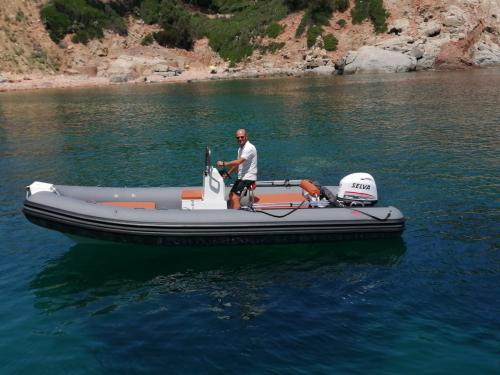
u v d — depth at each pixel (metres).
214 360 5.34
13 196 11.51
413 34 48.16
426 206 10.01
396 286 6.90
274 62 50.34
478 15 50.34
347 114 22.12
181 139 18.06
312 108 24.56
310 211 8.11
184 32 53.78
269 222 7.90
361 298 6.60
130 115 24.78
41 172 13.88
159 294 6.87
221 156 15.27
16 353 5.55
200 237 7.80
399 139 16.36
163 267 7.70
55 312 6.44
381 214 8.16
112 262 7.89
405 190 11.09
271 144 16.59
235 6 59.22
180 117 23.55
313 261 7.78
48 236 8.96
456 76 38.16
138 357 5.44
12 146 17.55
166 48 53.22
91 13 51.56
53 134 19.88
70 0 51.62
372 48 46.47
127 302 6.67
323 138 17.19
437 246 8.13
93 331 5.97
